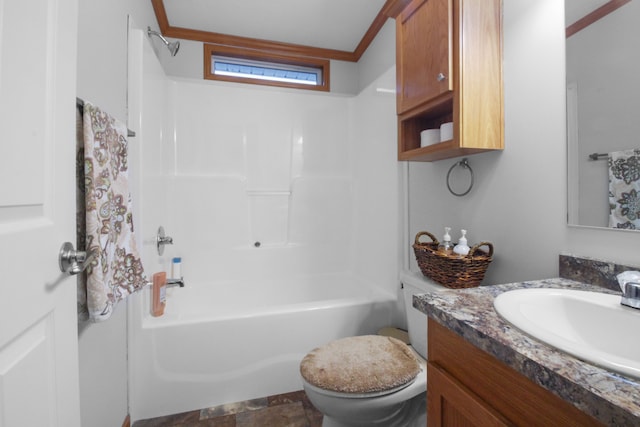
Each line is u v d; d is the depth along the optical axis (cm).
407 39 143
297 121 262
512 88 117
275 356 164
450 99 120
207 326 154
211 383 155
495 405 61
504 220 122
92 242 83
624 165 85
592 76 93
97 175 86
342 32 249
